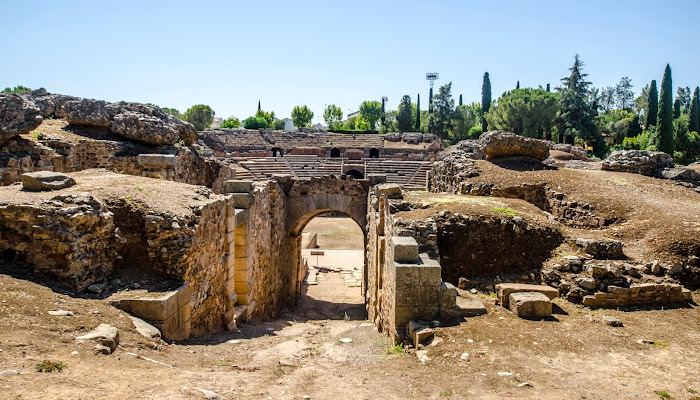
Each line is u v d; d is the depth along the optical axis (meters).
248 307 12.82
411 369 6.86
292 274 20.83
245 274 12.81
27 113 14.38
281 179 20.06
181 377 5.80
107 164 17.08
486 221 11.88
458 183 19.12
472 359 6.96
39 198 8.20
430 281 8.64
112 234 8.52
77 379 4.93
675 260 10.53
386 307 10.63
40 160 14.52
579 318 8.70
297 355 8.15
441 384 6.15
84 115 18.16
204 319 9.56
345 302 20.06
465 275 11.23
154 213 8.71
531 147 20.38
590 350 7.27
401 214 12.59
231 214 11.38
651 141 47.22
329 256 28.20
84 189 9.09
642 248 11.15
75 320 6.56
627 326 8.38
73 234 7.67
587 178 17.28
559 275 10.29
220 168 22.03
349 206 20.12
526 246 11.51
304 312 18.33
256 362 7.47
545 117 56.50
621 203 14.14
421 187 40.41
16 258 7.77
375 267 13.84
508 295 9.43
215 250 10.38
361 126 88.31
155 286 8.24
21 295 6.76
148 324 7.42
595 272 9.88
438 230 11.77
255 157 55.22
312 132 66.81
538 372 6.46
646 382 6.18
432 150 58.53
